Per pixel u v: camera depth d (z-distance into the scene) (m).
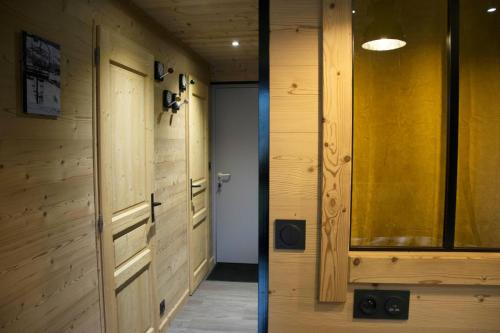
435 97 1.24
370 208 1.25
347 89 1.09
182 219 2.97
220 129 4.03
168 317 2.66
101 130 1.69
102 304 1.73
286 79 1.12
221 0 2.05
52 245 1.38
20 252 1.22
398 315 1.14
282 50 1.11
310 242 1.14
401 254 1.14
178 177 2.86
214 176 4.07
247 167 4.03
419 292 1.14
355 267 1.12
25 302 1.24
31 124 1.27
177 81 2.84
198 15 2.29
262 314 1.17
